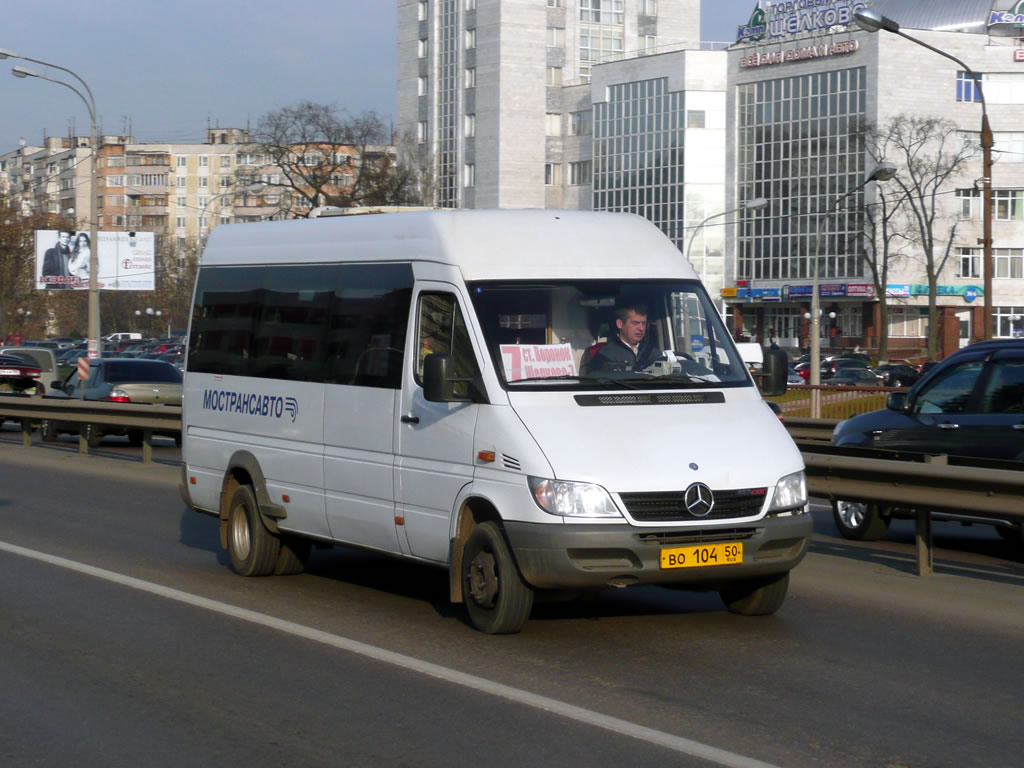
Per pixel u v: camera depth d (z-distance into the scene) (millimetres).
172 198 146125
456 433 7934
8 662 7398
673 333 8320
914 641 7898
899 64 78125
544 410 7629
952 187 78688
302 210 72250
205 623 8430
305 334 9602
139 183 146625
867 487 10289
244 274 10547
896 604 9094
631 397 7824
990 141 29078
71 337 111812
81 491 16422
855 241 78812
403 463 8398
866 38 78625
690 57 85938
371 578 10203
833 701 6488
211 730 6051
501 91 93188
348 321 9141
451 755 5621
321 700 6547
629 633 8062
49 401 21969
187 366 11203
